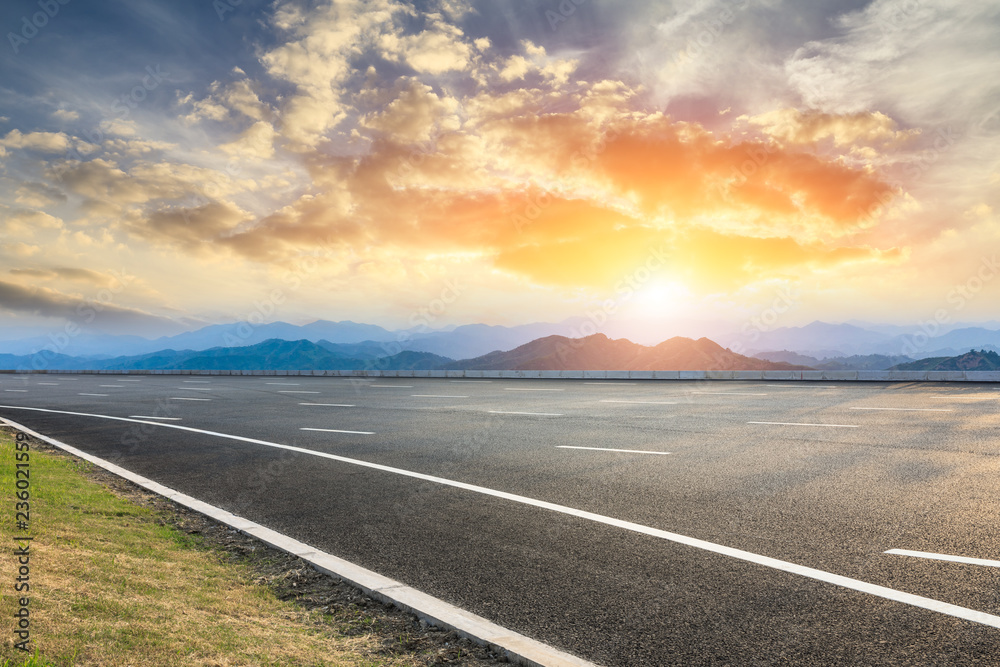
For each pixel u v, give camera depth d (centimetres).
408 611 419
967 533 549
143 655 310
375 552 546
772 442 1059
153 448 1124
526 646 357
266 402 2020
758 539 549
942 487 718
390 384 2978
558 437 1168
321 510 692
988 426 1183
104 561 462
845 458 904
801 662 337
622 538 562
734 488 737
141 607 376
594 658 348
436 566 506
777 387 2353
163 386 3003
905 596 419
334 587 469
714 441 1084
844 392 2034
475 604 427
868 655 341
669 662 341
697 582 454
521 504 691
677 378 3070
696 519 614
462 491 760
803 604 410
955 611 394
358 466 933
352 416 1581
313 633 382
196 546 571
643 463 902
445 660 349
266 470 917
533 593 443
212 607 402
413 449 1071
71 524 562
